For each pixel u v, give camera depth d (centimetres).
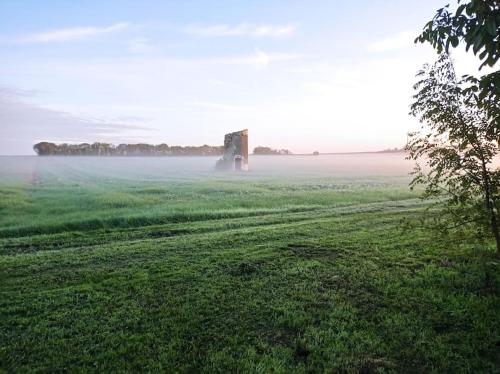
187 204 2097
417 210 1675
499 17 414
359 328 527
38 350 476
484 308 573
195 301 627
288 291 666
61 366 441
